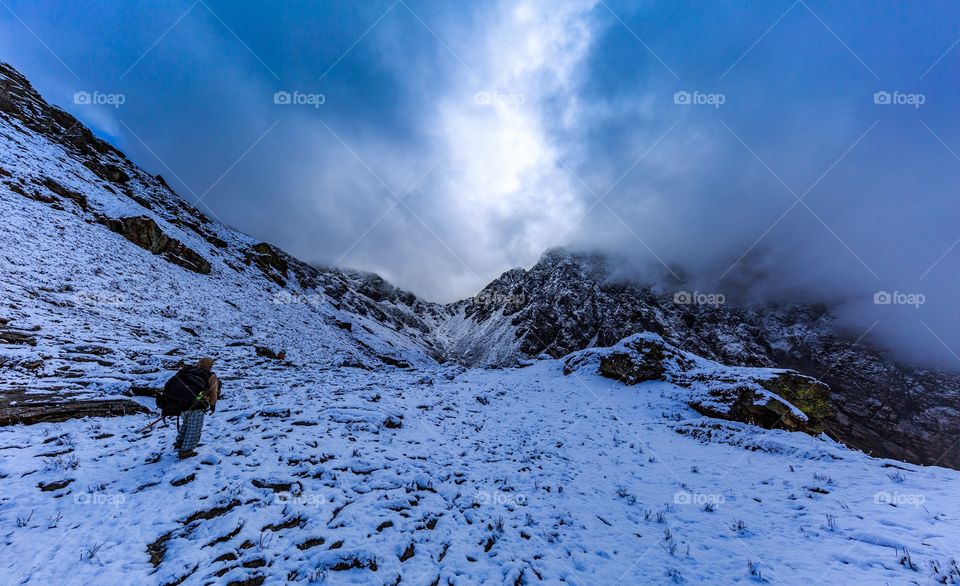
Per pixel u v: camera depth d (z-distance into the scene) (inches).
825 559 222.5
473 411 624.7
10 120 1357.0
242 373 597.6
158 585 146.0
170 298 1013.2
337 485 253.4
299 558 175.6
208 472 239.3
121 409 337.4
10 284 597.9
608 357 1062.4
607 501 317.4
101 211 1213.7
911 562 208.8
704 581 205.8
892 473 349.7
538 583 194.2
